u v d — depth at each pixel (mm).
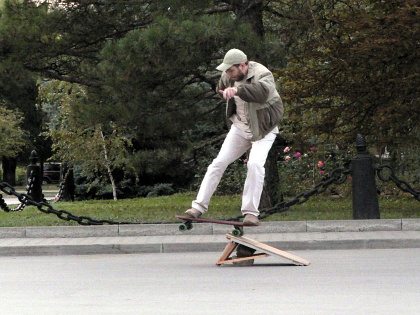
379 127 29781
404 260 19234
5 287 15773
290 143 36312
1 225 26891
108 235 24719
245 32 28469
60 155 52812
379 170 25625
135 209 35250
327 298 13453
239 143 18375
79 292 14836
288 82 29500
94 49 34250
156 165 38312
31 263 20500
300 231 24719
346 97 29688
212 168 18359
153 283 15875
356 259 19625
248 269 17984
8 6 32156
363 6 30000
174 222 26703
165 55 28109
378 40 26578
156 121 31906
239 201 41031
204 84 35719
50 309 12961
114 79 29109
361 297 13500
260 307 12680
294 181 40969
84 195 59938
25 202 24562
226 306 12836
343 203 35750
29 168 37719
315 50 29172
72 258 21672
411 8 25453
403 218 26359
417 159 40469
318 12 31188
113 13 32531
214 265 19094
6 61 31594
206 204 18391
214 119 35875
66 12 32562
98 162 53188
